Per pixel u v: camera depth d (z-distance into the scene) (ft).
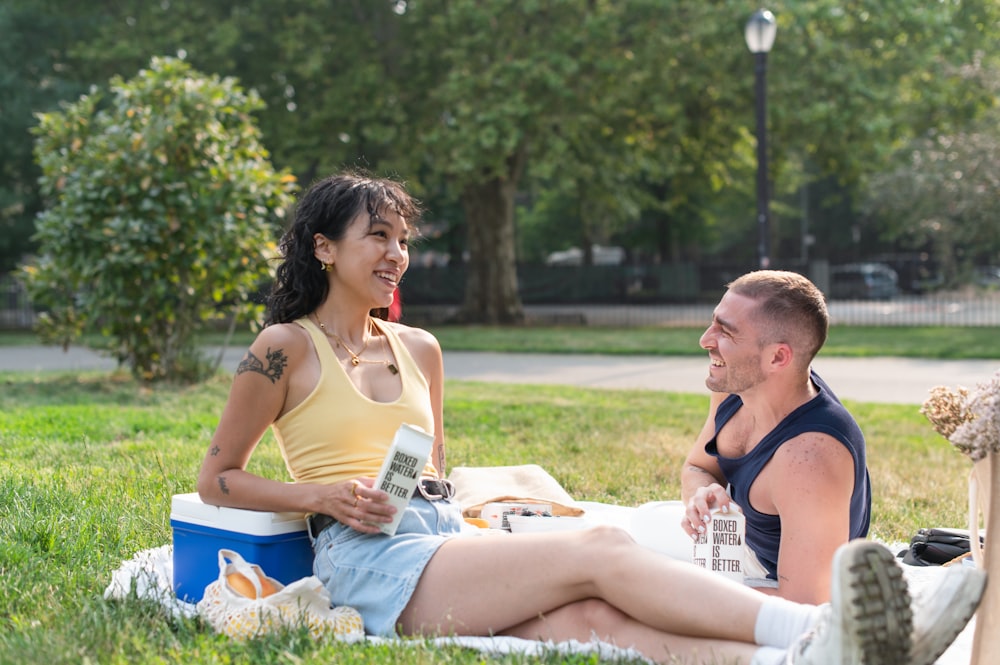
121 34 72.28
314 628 9.45
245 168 35.42
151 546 13.42
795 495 9.72
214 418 26.66
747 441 10.79
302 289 10.59
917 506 18.71
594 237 140.77
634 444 24.57
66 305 37.45
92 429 24.27
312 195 10.69
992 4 75.05
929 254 105.29
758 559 10.80
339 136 73.61
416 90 72.49
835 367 47.24
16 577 11.52
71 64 78.48
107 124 35.42
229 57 71.97
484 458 21.88
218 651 9.23
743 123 71.82
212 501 10.31
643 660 8.86
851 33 71.67
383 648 9.03
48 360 53.01
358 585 9.83
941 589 7.65
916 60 69.92
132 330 35.91
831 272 114.73
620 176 76.89
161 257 34.91
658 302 101.71
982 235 73.15
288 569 10.31
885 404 34.35
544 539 9.32
